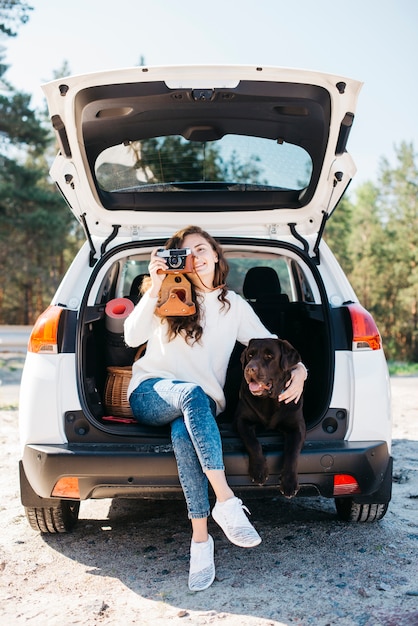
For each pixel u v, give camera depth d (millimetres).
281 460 2754
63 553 2992
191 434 2627
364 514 3201
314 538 3100
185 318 2936
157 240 3361
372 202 47906
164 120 3238
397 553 2898
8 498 3832
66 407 2850
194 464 2652
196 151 3449
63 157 3363
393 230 44812
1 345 13289
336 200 3484
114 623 2314
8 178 25172
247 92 3004
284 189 3561
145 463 2697
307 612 2361
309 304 3387
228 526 2580
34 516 3084
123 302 3420
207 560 2613
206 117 3227
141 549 3029
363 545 2998
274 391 2787
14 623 2324
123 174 3510
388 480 3004
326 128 3176
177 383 2797
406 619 2283
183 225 3643
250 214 3615
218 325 3031
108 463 2699
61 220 25688
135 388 2957
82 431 2832
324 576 2672
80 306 3049
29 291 34625
